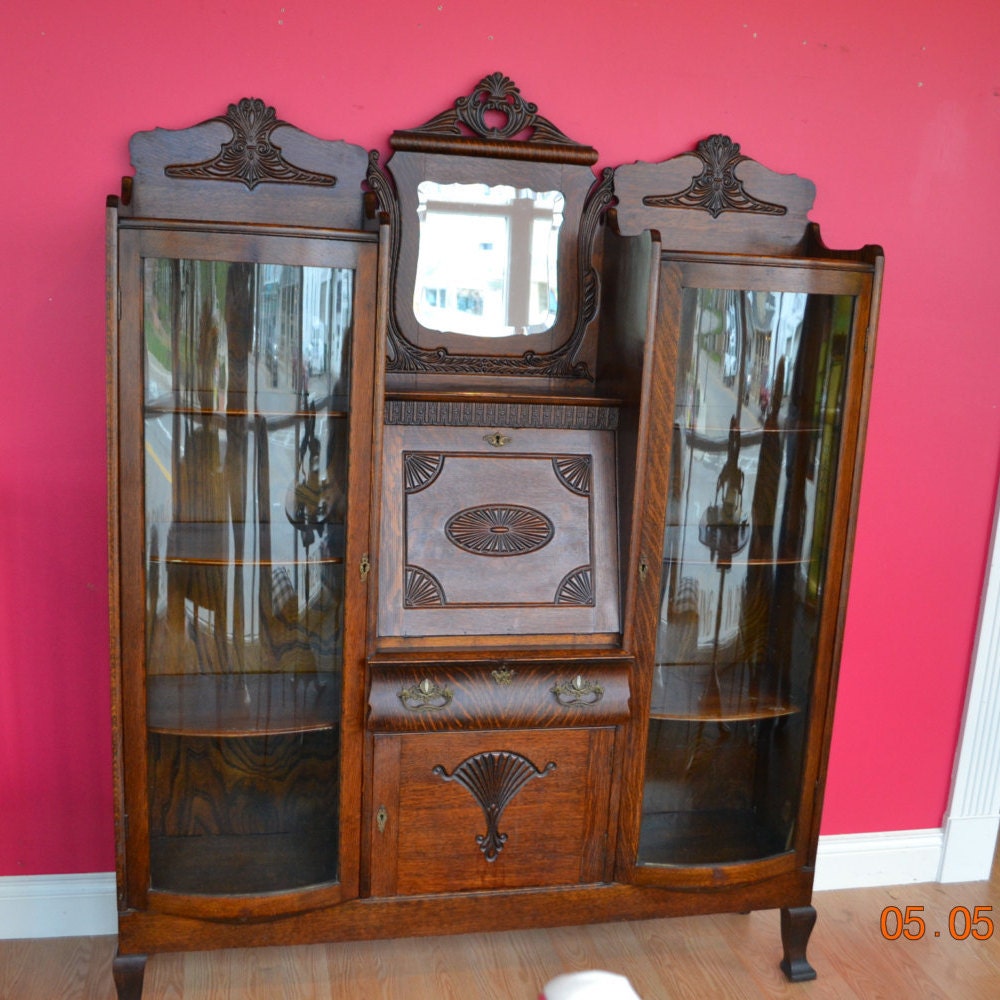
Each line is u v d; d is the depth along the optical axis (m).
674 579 2.02
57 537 2.11
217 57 1.98
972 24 2.28
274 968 2.16
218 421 1.79
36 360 2.03
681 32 2.16
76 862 2.26
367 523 1.82
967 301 2.40
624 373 1.98
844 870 2.61
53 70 1.93
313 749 1.94
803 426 2.03
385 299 1.74
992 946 2.37
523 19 2.09
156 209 1.98
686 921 2.41
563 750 1.98
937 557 2.51
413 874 1.97
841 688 2.53
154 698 1.88
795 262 1.90
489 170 2.09
